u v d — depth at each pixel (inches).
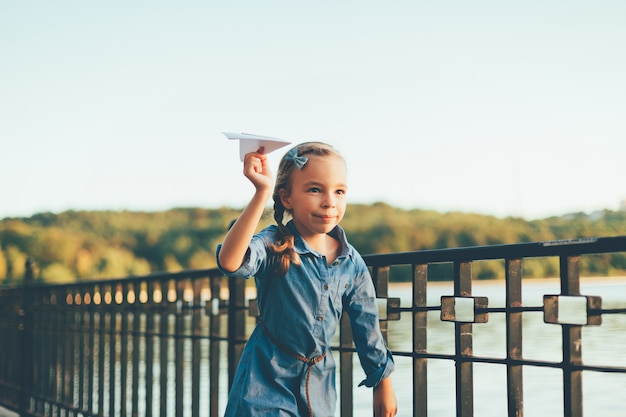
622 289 1139.3
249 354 102.2
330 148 99.3
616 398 310.0
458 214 2527.1
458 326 105.7
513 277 99.0
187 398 340.5
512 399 98.3
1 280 2012.8
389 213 2509.8
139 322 198.7
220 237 2277.3
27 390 276.5
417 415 111.9
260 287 101.6
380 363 105.0
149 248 2218.3
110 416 210.7
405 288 1791.3
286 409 98.9
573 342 90.7
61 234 2117.4
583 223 2564.0
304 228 100.7
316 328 99.7
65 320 245.1
